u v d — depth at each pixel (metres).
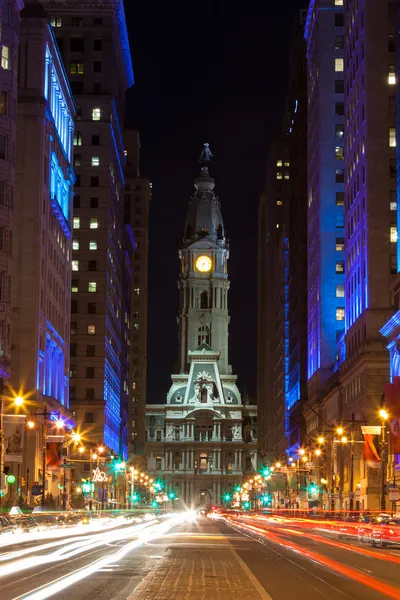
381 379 131.38
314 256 181.00
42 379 132.00
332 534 79.25
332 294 171.25
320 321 171.75
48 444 95.75
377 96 138.38
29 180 130.00
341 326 170.88
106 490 192.50
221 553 49.12
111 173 198.75
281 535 77.12
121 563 40.41
